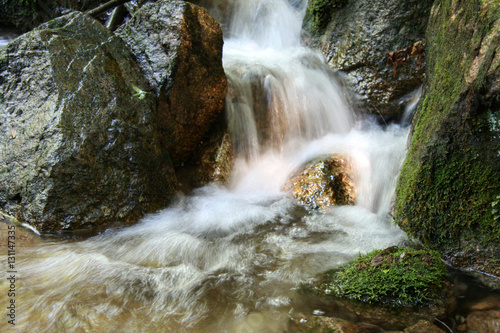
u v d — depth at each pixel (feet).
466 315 8.57
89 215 12.57
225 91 16.25
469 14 10.35
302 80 18.78
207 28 15.64
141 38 15.55
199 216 13.93
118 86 13.74
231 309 8.96
